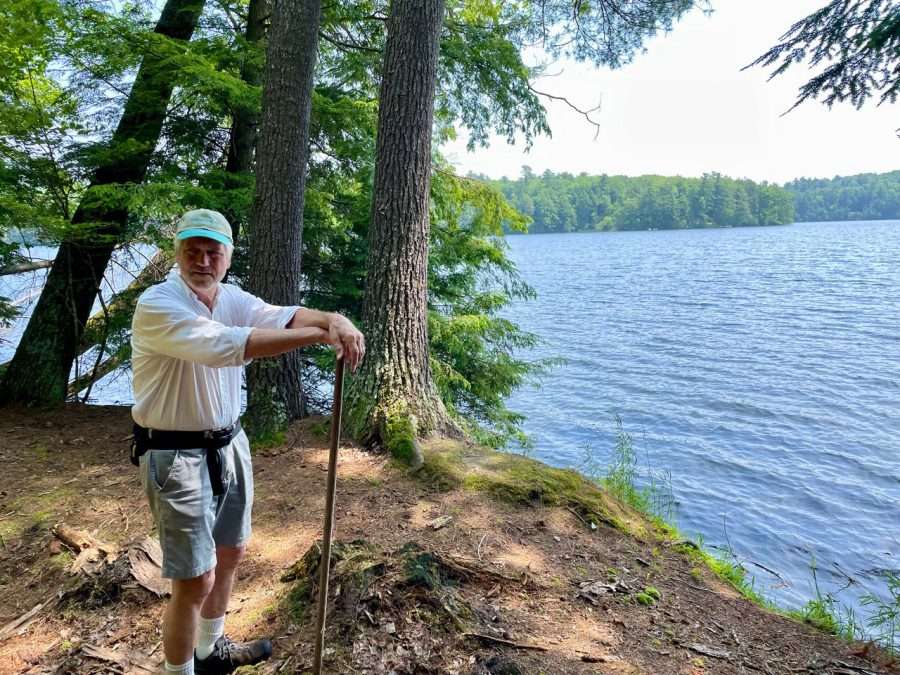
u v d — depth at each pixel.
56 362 6.20
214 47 6.21
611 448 13.49
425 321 4.78
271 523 3.47
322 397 8.27
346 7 6.86
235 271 6.93
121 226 6.10
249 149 6.71
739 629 2.64
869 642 2.65
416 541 3.17
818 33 4.01
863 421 14.90
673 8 6.73
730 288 44.00
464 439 4.67
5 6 4.52
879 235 101.50
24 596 2.84
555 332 28.67
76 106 5.74
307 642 2.27
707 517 9.84
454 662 2.19
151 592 2.74
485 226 8.17
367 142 7.07
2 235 5.23
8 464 4.43
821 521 9.68
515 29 7.67
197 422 1.80
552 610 2.64
